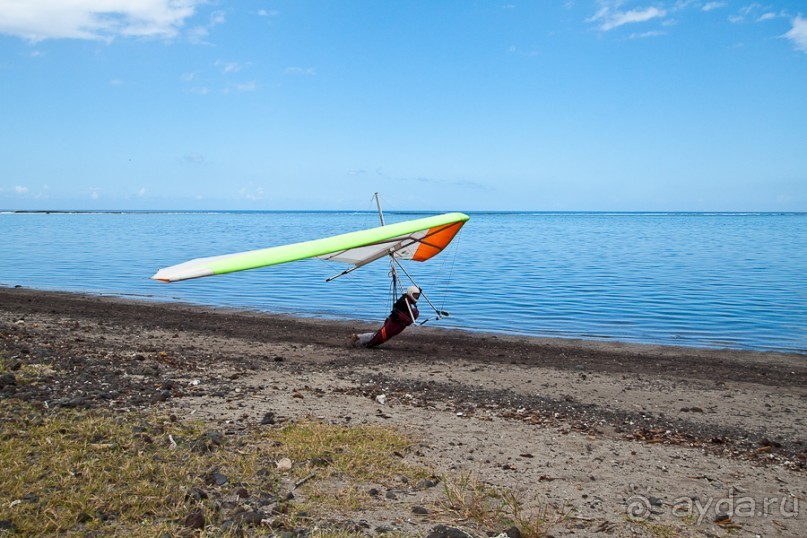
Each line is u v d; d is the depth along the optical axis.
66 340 11.31
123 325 14.45
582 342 14.46
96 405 7.02
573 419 8.10
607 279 26.94
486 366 11.40
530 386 9.89
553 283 25.45
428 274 29.11
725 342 14.76
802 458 6.88
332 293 22.59
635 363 12.25
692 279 26.94
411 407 8.15
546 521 4.91
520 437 7.09
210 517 4.58
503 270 30.86
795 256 39.53
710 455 6.89
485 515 4.92
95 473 5.10
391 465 5.87
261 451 5.95
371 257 13.33
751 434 7.76
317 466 5.73
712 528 5.00
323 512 4.83
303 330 15.00
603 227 100.75
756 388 10.33
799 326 16.78
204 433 6.34
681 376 11.13
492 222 139.88
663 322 17.25
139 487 4.91
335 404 8.00
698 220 158.00
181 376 9.05
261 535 4.38
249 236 64.00
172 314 16.86
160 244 49.81
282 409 7.55
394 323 12.67
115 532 4.29
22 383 7.64
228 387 8.59
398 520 4.76
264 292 22.77
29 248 44.62
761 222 132.88
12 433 5.80
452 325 16.50
